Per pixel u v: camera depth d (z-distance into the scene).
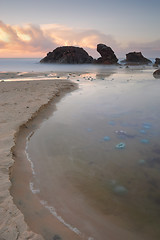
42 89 11.62
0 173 3.37
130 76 21.30
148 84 14.86
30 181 3.47
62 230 2.41
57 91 11.15
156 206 2.88
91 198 3.05
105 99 9.87
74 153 4.54
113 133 5.68
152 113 7.50
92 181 3.49
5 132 5.09
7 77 19.62
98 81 16.88
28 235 2.17
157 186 3.34
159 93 11.24
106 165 4.02
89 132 5.77
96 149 4.73
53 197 3.07
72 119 6.93
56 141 5.17
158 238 2.35
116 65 45.31
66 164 4.07
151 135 5.52
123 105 8.71
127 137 5.39
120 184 3.39
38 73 24.47
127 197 3.07
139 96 10.54
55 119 6.93
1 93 10.38
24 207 2.75
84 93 11.40
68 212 2.75
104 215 2.71
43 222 2.52
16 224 2.31
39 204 2.88
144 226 2.52
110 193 3.17
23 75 21.66
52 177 3.62
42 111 7.56
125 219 2.64
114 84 15.02
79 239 2.30
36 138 5.35
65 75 22.28
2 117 6.28
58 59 54.34
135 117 7.09
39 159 4.27
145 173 3.71
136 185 3.36
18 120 6.05
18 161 4.05
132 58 51.25
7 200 2.72
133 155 4.41
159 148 4.74
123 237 2.36
